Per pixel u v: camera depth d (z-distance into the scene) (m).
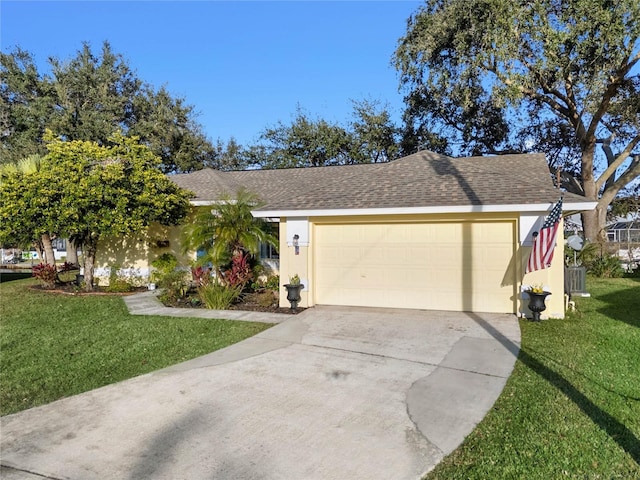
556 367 5.93
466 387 5.29
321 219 10.52
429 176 10.76
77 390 5.42
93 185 11.85
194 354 6.84
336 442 3.96
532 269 8.25
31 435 4.16
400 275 10.09
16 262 38.59
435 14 20.61
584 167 21.17
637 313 9.51
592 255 17.88
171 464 3.60
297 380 5.61
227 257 11.62
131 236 15.33
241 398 5.02
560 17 17.59
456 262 9.66
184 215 13.83
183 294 11.92
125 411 4.69
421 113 25.69
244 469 3.52
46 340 7.78
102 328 8.64
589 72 17.52
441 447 3.85
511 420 4.34
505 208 8.66
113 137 13.13
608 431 4.07
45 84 25.62
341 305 10.55
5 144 25.39
